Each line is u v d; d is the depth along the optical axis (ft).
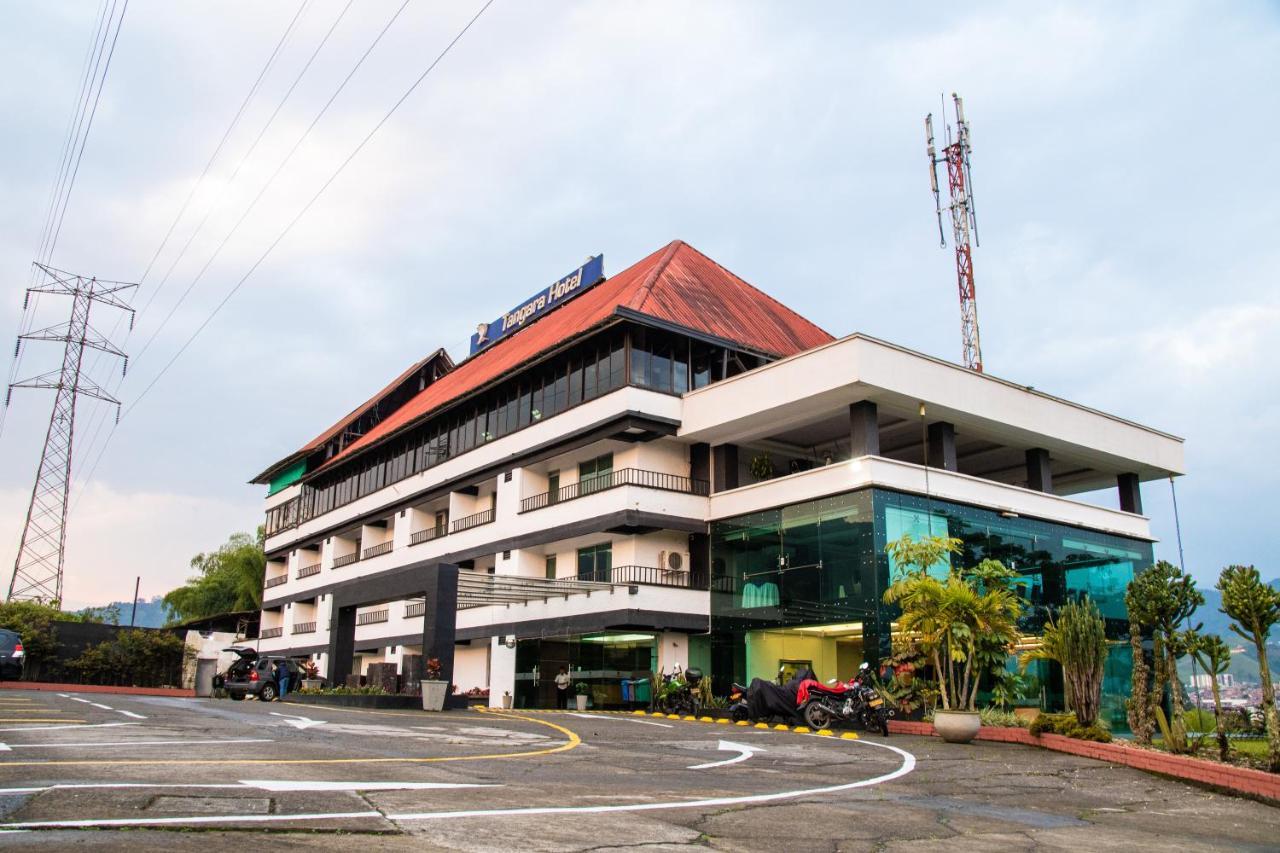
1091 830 27.78
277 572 200.13
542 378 115.34
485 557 122.21
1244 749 51.06
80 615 201.16
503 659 112.78
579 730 57.00
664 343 104.42
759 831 23.52
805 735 60.54
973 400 93.71
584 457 110.73
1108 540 106.83
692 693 84.99
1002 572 75.61
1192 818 32.01
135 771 27.14
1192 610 48.73
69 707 60.23
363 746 39.22
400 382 185.06
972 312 155.12
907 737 62.69
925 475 88.79
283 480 200.44
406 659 131.34
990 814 29.73
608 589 98.32
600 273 140.05
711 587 101.24
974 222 157.99
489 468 120.98
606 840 20.66
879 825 25.86
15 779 24.52
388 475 151.02
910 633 69.15
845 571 85.25
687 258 126.00
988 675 76.79
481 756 37.93
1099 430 107.86
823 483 89.81
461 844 19.19
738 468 105.70
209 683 160.66
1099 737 51.47
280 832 19.21
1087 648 54.39
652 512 99.55
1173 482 120.88
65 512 185.78
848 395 87.97
